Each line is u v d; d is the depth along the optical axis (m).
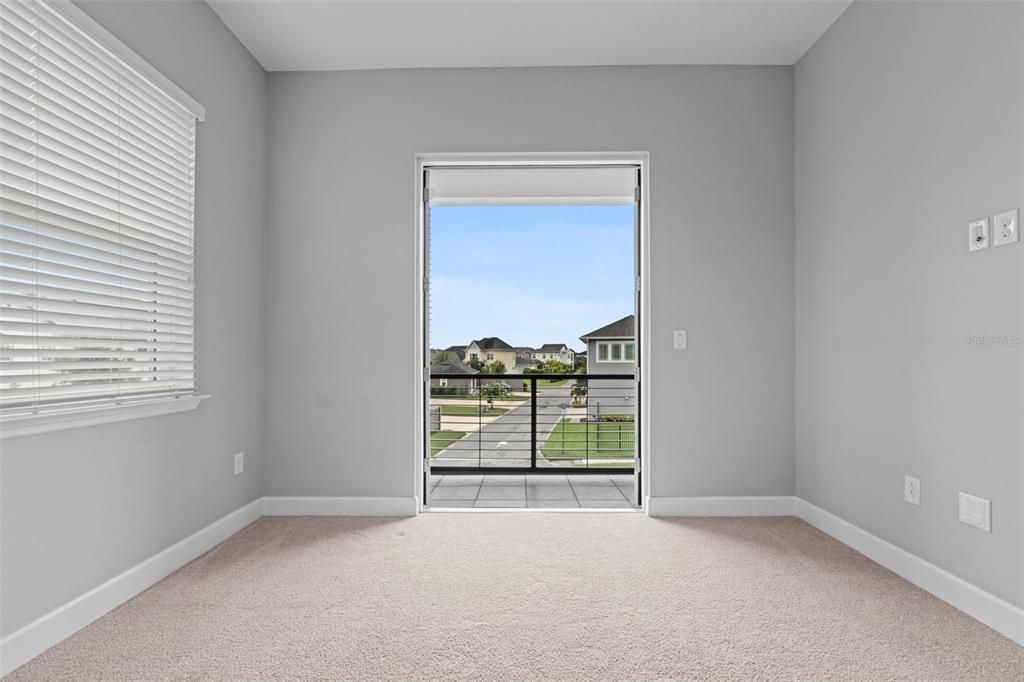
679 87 3.51
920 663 1.80
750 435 3.49
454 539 3.03
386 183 3.52
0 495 1.71
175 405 2.53
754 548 2.89
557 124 3.52
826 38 3.14
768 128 3.51
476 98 3.52
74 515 1.99
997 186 2.02
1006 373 1.99
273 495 3.51
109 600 2.15
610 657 1.83
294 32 3.10
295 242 3.51
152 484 2.42
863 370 2.82
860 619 2.10
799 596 2.31
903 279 2.52
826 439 3.16
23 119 1.76
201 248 2.77
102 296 2.09
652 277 3.50
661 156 3.51
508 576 2.52
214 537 2.91
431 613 2.15
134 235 2.27
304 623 2.07
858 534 2.85
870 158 2.75
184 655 1.84
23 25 1.76
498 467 4.77
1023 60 1.92
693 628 2.03
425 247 3.64
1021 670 1.76
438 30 3.10
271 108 3.53
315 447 3.51
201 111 2.71
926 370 2.38
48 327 1.86
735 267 3.50
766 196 3.50
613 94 3.52
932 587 2.33
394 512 3.49
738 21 3.04
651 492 3.49
